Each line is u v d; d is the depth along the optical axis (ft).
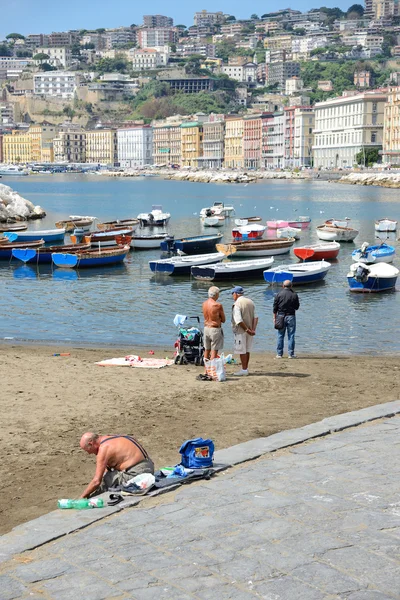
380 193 591.37
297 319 127.85
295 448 49.11
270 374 77.56
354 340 109.50
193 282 175.32
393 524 36.63
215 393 68.23
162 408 63.05
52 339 109.19
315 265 178.91
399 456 46.78
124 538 36.35
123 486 42.93
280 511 38.55
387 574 31.86
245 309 75.51
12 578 32.83
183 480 43.62
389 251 200.54
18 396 67.46
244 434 55.01
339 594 30.42
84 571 33.22
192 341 82.69
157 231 324.60
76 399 66.33
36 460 51.19
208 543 35.29
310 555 33.60
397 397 66.49
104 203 503.61
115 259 205.26
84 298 150.82
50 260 207.72
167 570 32.91
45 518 39.55
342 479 42.91
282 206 459.73
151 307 140.05
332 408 62.44
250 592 30.83
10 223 341.41
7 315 131.03
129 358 84.84
